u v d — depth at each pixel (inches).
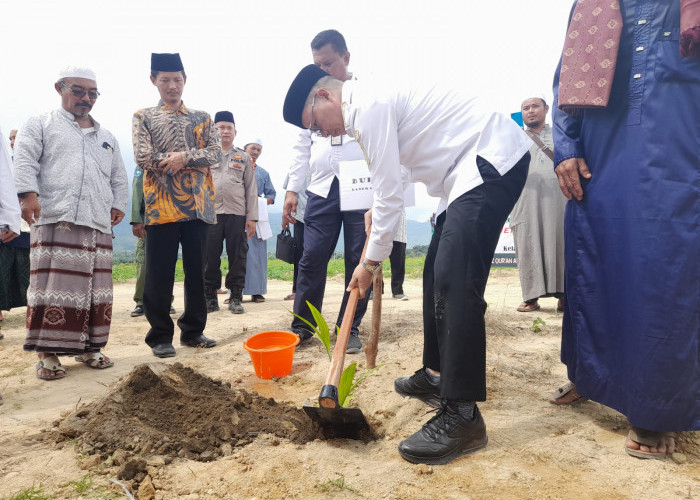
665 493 64.7
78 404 102.0
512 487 66.4
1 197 98.6
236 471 71.0
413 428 86.3
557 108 89.5
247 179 220.1
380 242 83.0
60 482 68.0
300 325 151.9
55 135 124.2
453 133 79.7
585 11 81.6
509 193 78.5
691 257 72.8
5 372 126.6
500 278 363.9
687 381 72.8
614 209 79.6
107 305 132.1
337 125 83.4
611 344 80.4
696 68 72.7
